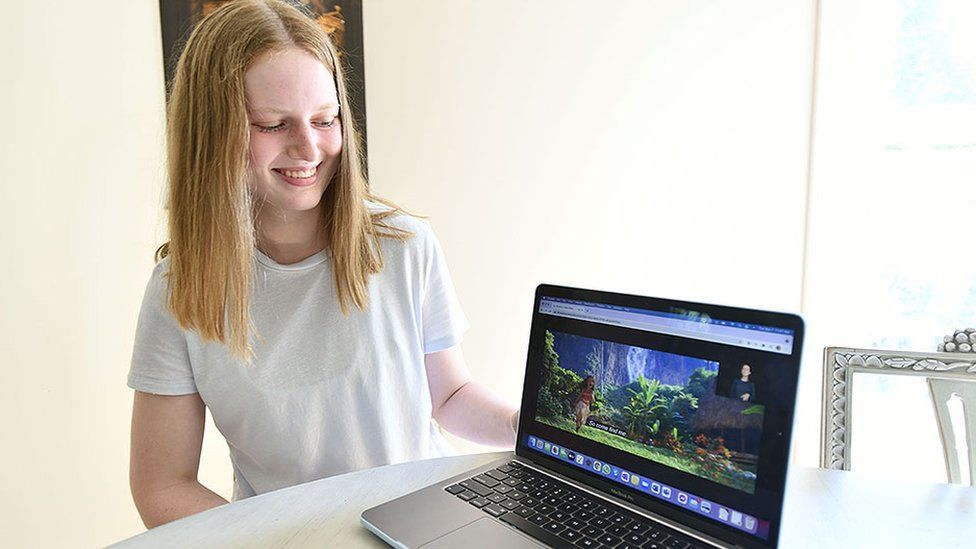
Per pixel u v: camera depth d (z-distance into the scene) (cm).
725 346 68
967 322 181
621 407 77
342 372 98
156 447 97
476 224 181
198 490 95
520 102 175
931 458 185
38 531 166
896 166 177
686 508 69
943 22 169
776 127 175
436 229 181
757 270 182
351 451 101
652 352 74
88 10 157
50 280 161
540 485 79
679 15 171
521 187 179
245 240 90
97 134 161
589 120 176
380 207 110
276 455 99
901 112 174
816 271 180
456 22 171
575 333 82
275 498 82
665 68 173
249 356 93
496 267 183
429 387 116
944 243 179
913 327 183
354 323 99
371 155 175
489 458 91
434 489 80
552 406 84
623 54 173
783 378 64
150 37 163
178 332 96
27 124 153
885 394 185
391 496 82
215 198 87
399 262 105
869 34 170
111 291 168
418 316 108
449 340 112
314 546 71
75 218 162
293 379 96
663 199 179
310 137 87
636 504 74
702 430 69
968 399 98
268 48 85
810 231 178
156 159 168
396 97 173
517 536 69
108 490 174
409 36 171
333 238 97
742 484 66
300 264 98
